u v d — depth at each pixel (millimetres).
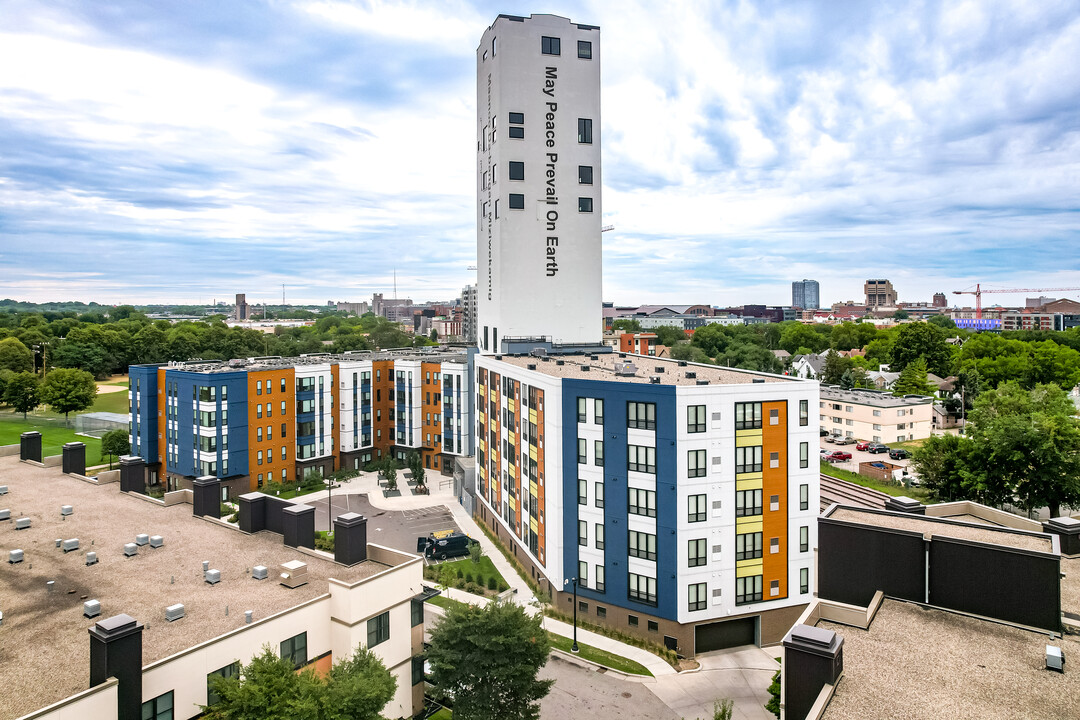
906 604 32812
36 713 22922
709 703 42000
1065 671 26281
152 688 26922
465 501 85562
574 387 52312
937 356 176000
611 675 45344
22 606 33094
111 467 94250
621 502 50250
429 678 39219
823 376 167250
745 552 49188
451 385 102000
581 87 88312
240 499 44719
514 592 58781
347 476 99750
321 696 27016
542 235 87562
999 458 71812
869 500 79125
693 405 47562
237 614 32531
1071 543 39500
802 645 25734
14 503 50062
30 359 173000
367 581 34750
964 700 24391
